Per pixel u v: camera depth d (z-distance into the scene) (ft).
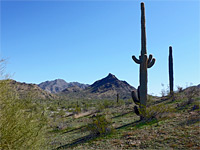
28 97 16.48
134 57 54.13
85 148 33.17
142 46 54.34
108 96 440.86
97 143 34.83
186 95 71.20
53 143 39.37
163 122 41.57
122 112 73.20
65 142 40.75
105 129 40.57
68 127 58.13
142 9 55.67
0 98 14.60
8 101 14.87
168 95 89.51
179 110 52.95
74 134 48.24
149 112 46.93
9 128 14.49
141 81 51.52
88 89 593.83
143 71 51.65
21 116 15.58
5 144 14.10
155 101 85.35
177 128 34.58
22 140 15.07
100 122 42.22
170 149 26.03
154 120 44.86
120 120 55.77
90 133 42.91
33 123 16.55
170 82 92.22
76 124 62.90
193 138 28.09
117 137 36.32
